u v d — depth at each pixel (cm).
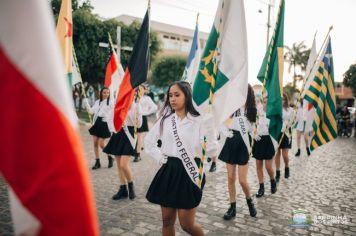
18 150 131
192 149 281
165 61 2995
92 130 679
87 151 879
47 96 133
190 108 288
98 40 1784
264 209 471
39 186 130
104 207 454
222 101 343
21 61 132
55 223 130
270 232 391
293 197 538
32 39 133
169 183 277
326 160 909
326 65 604
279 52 467
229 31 343
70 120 139
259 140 531
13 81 132
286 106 654
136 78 480
